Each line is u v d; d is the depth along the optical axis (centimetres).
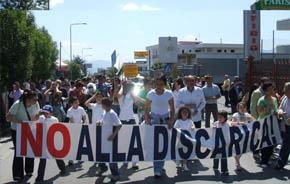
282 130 1194
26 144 1128
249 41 3206
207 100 1648
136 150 1138
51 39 5872
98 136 1129
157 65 5256
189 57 6850
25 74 2577
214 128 1183
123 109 1310
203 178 1113
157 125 1148
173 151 1158
